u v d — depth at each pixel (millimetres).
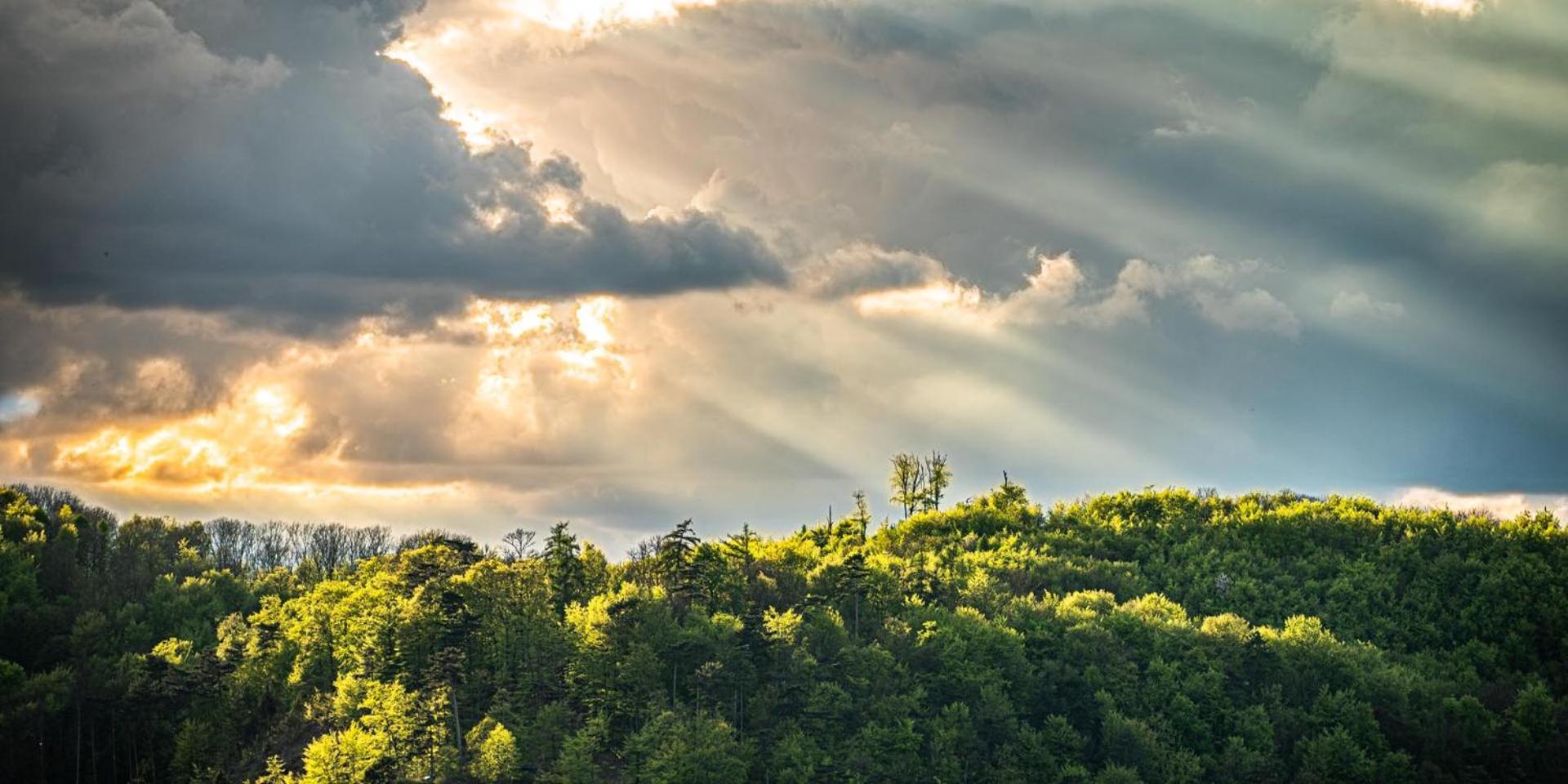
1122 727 189125
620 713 179500
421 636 186750
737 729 180375
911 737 177875
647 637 186375
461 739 173375
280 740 190375
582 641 185375
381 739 169375
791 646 189125
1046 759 182750
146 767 190750
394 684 180250
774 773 173250
